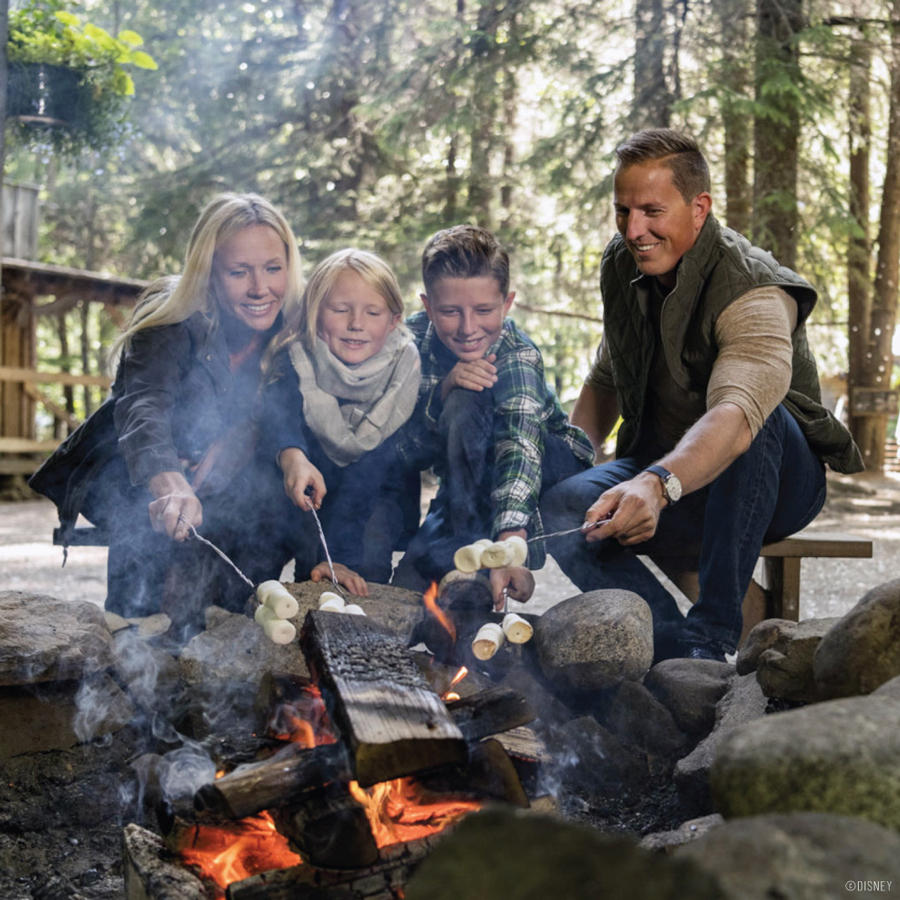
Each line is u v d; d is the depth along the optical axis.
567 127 12.34
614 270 2.92
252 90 15.30
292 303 2.97
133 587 2.85
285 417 2.93
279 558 2.99
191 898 1.53
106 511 2.90
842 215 11.07
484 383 2.85
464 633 2.61
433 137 13.56
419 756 1.57
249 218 2.82
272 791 1.60
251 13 15.95
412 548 3.01
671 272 2.72
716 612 2.64
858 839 1.03
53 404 12.30
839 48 11.13
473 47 12.86
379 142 15.02
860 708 1.29
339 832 1.53
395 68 14.73
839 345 16.88
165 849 1.73
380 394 2.94
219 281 2.85
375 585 2.67
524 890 0.99
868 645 1.66
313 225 15.27
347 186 16.08
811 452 3.00
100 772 2.30
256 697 2.08
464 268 2.80
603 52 12.77
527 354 2.99
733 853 1.03
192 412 2.86
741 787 1.23
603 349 3.35
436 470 3.10
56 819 2.19
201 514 2.54
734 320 2.59
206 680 2.34
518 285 14.12
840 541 3.10
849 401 14.91
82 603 2.48
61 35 6.41
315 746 1.76
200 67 15.35
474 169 14.84
